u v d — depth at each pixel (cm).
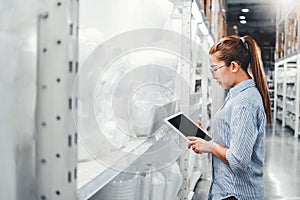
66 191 68
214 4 472
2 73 65
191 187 316
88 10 119
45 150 68
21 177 71
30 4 69
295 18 865
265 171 500
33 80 71
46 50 67
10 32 67
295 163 551
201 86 380
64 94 67
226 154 168
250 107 167
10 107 67
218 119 182
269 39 1344
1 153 66
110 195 128
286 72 1035
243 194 175
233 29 1344
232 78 184
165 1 185
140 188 158
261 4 1171
